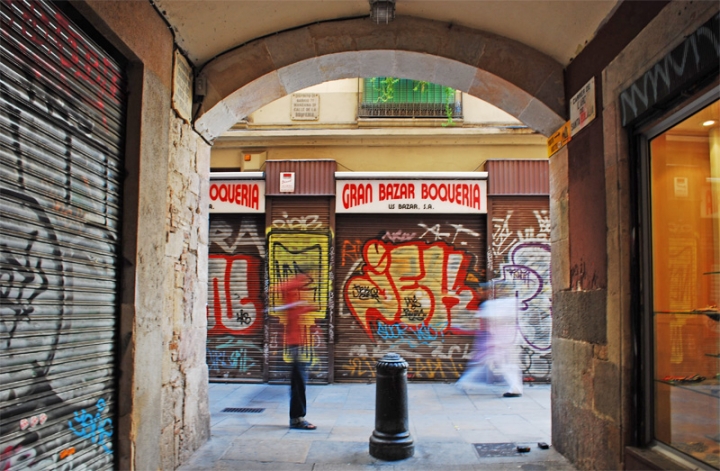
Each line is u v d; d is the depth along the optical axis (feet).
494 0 15.80
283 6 16.44
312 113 31.94
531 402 25.73
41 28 9.92
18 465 9.11
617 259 13.23
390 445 16.46
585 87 15.33
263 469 15.46
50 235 10.13
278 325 30.50
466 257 30.76
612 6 13.83
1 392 8.75
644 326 12.78
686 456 11.49
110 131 12.51
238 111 18.80
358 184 30.66
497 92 18.19
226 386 29.68
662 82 11.35
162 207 14.49
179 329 15.97
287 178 30.63
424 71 18.78
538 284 30.48
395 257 30.81
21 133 9.36
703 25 9.87
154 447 13.80
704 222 11.55
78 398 11.00
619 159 13.24
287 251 30.66
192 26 15.61
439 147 31.68
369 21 17.75
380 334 30.55
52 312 10.14
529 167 30.55
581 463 15.26
